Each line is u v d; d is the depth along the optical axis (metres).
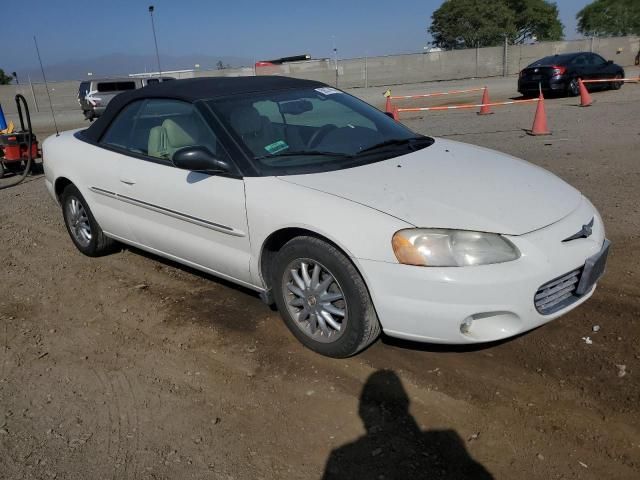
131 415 2.97
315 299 3.29
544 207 3.18
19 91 31.97
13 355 3.64
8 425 2.93
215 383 3.21
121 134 4.52
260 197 3.37
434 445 2.63
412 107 19.12
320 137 3.86
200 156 3.51
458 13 58.97
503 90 23.03
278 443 2.71
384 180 3.31
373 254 2.93
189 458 2.64
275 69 34.62
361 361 3.31
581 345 3.32
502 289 2.81
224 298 4.23
